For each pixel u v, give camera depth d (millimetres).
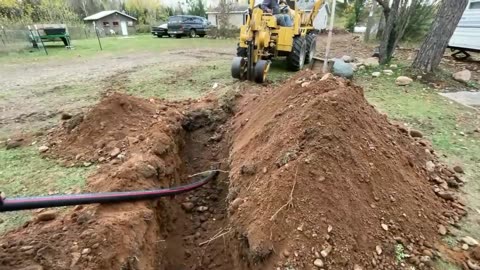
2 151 3477
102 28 28281
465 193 2707
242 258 2020
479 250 1981
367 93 5742
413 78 6590
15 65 9656
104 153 3242
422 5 10906
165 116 3953
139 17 36000
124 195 2158
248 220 2090
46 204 1721
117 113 3740
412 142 3379
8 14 24531
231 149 3426
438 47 6535
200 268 2318
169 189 2543
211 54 11492
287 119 2801
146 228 2154
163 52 12383
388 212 2141
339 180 2119
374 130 2805
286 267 1747
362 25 25891
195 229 2730
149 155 2848
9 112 4953
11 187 2746
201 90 6051
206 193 3143
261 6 7141
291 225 1908
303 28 8148
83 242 1830
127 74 7824
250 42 6227
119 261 1816
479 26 8484
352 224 1968
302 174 2109
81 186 2709
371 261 1848
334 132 2357
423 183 2654
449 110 4855
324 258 1789
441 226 2217
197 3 30812
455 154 3426
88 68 8922
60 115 4777
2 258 1698
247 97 4863
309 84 3174
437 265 1907
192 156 3855
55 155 3348
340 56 10156
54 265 1688
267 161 2490
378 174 2340
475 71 7660
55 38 14719
